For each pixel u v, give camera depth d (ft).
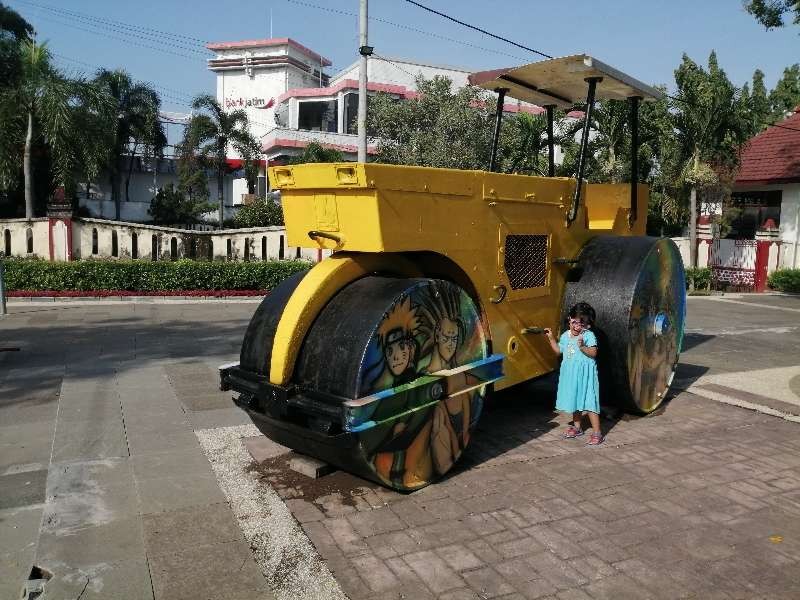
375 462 12.71
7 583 10.39
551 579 10.57
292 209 14.02
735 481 14.79
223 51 157.17
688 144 62.34
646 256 18.63
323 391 12.55
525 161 62.49
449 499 13.47
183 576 10.50
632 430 18.38
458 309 14.39
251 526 12.19
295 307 13.15
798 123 76.38
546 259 17.84
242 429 17.69
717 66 61.05
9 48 77.66
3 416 18.92
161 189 103.14
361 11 44.96
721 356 31.04
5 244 52.60
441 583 10.39
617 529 12.31
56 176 61.36
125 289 46.14
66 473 14.61
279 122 126.62
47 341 29.86
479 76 20.08
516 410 20.10
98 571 10.61
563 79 19.49
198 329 33.86
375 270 14.44
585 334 16.92
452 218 14.32
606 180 63.77
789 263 70.90
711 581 10.62
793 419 19.77
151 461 15.34
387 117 63.93
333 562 10.98
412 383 13.08
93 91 61.57
